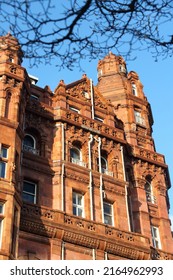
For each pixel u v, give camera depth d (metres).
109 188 30.48
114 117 36.50
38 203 26.94
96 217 28.25
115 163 32.28
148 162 35.31
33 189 27.77
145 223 31.31
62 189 28.08
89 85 36.97
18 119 27.52
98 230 26.88
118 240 27.20
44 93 33.69
